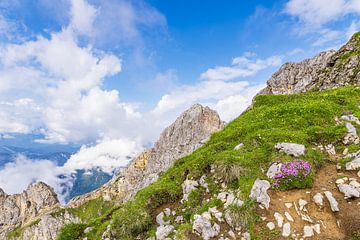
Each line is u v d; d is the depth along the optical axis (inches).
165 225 771.4
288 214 645.9
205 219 669.9
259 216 649.0
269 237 607.2
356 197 645.9
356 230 583.2
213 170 855.7
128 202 906.1
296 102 1343.5
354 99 1249.4
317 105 1125.1
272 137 920.3
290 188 708.7
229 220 657.0
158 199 869.8
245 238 621.9
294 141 880.9
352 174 731.4
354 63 2527.1
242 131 1109.7
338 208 636.1
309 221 625.0
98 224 976.3
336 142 889.5
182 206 826.2
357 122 971.3
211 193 800.3
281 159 775.1
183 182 909.8
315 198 668.1
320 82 2787.9
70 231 986.1
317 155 812.0
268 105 1542.8
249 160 802.2
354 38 2851.9
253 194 686.5
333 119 1033.5
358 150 793.6
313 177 729.0
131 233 781.9
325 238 587.5
